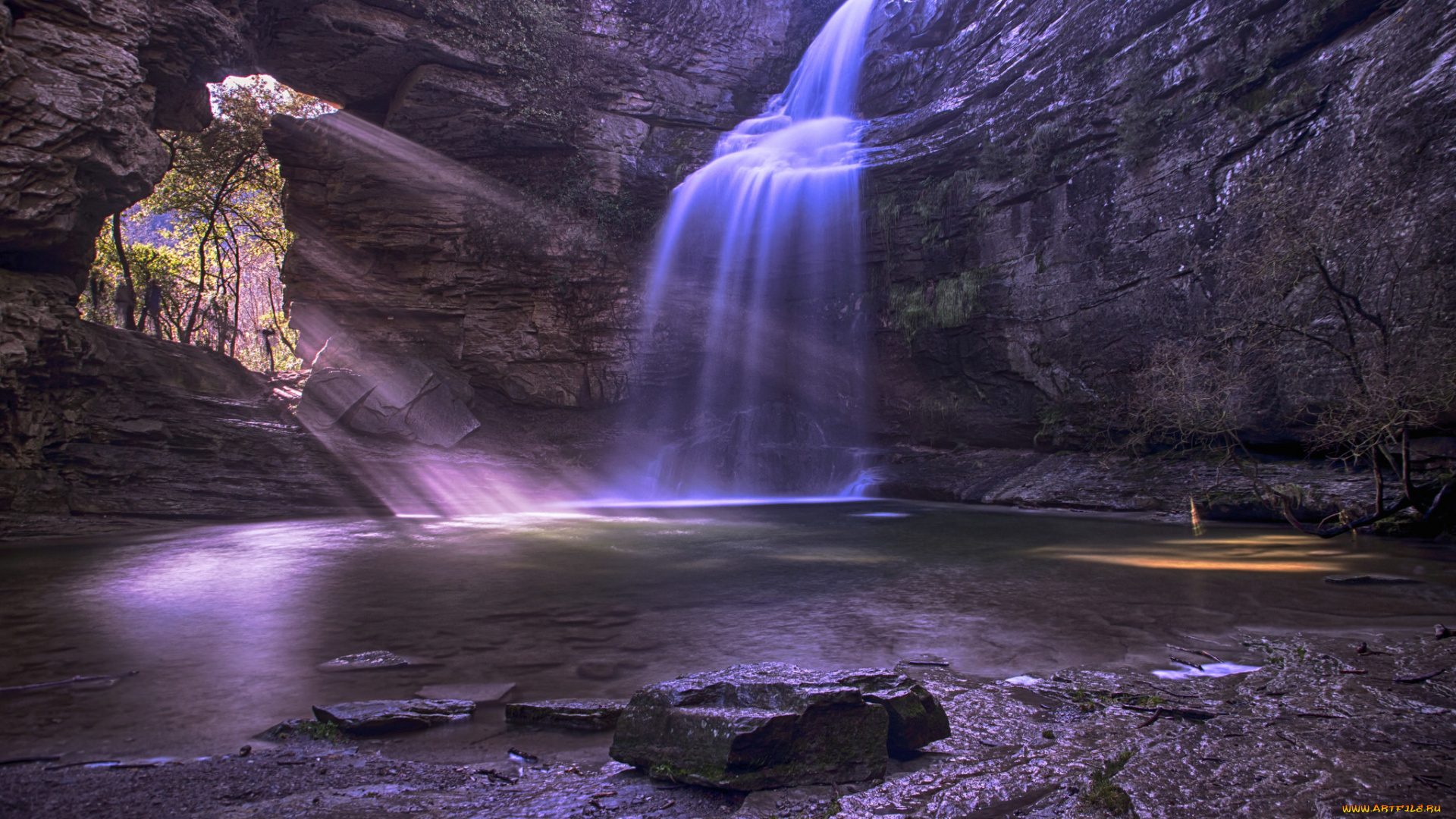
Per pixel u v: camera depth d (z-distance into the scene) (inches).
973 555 370.9
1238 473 511.2
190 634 227.3
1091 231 663.8
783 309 942.4
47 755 134.0
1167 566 330.6
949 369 807.7
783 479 823.7
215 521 588.7
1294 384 474.3
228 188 1063.0
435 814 104.0
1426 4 435.8
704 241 941.8
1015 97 761.6
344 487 674.2
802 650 201.5
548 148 912.9
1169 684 164.7
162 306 1045.2
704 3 1013.8
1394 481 420.8
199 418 660.1
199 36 633.0
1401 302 414.0
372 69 858.1
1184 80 596.1
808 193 895.7
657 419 947.3
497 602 271.0
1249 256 487.5
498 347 900.6
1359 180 456.4
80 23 530.3
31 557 396.2
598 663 193.3
